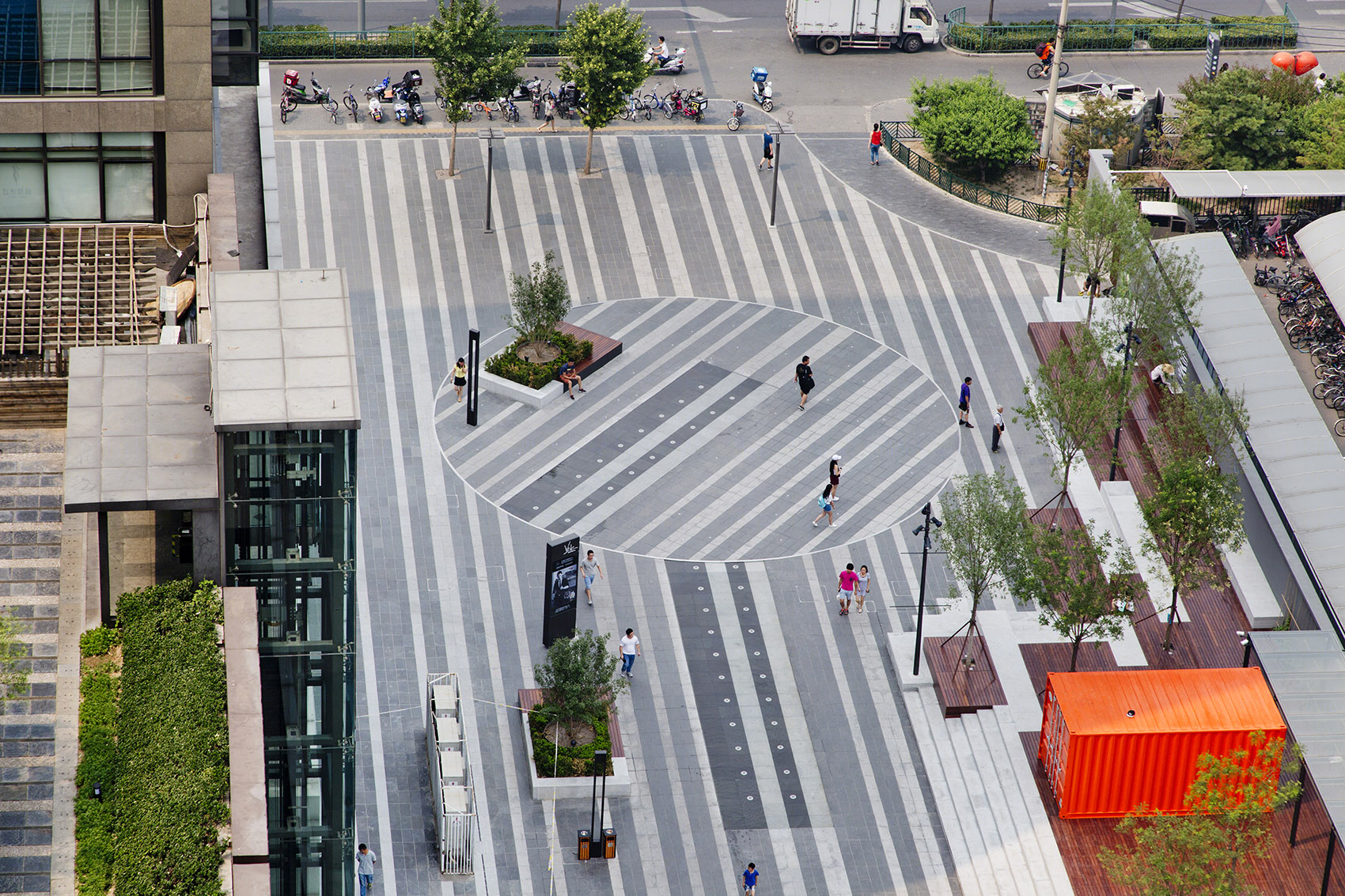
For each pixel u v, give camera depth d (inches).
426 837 2086.6
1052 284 3006.9
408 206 3058.6
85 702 1637.6
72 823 1590.8
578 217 3075.8
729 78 3535.9
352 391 1641.2
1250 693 2181.3
